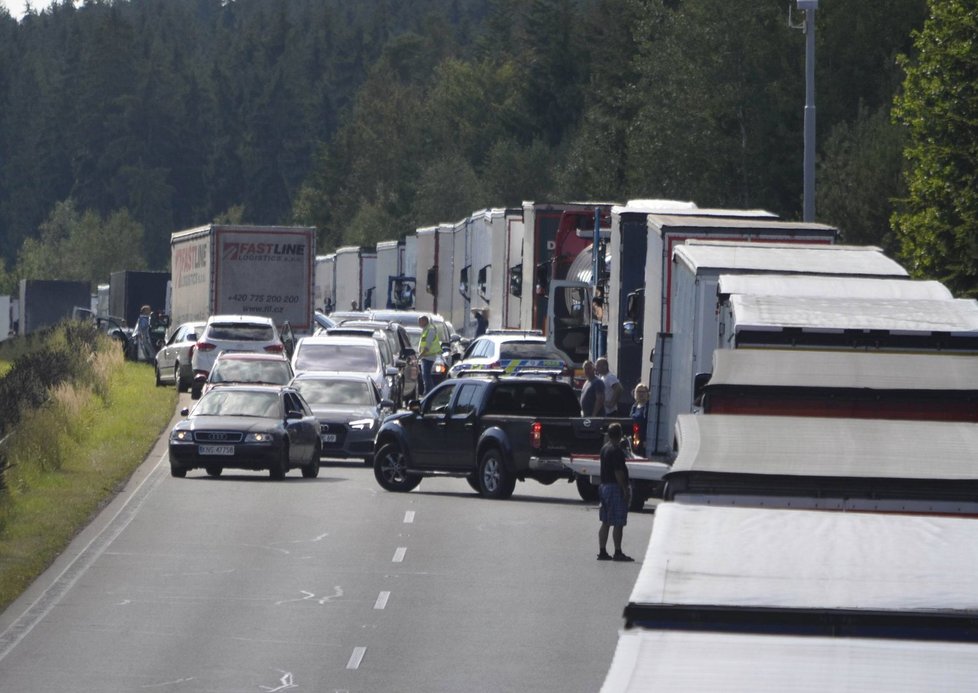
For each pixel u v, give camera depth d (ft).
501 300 535.19
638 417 314.14
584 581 218.18
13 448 316.60
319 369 456.86
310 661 166.91
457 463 323.98
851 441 149.89
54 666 163.63
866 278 264.52
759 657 78.07
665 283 323.16
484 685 156.15
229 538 253.85
